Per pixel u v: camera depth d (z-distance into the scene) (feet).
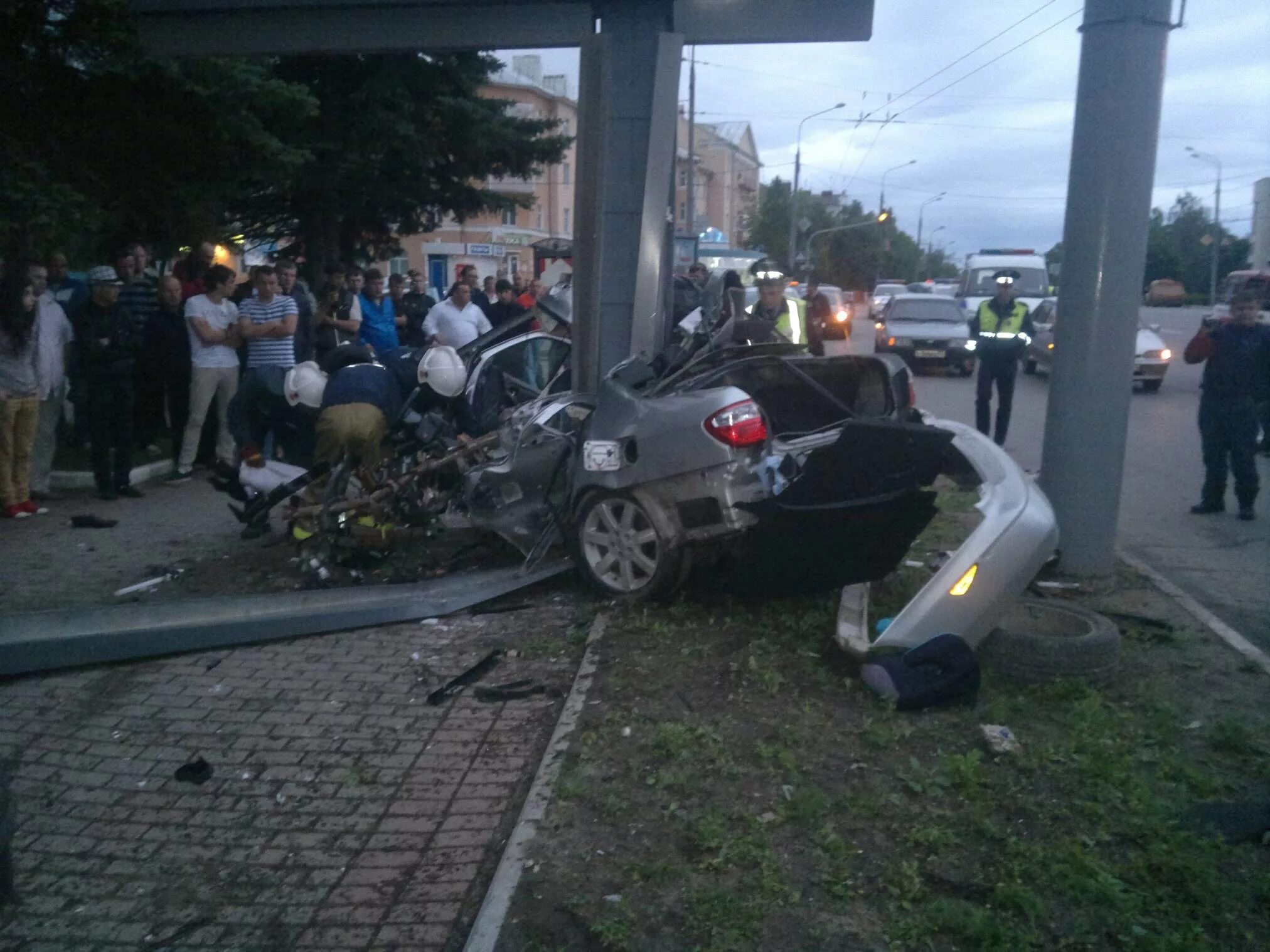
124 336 30.50
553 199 161.38
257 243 60.03
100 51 32.91
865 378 21.02
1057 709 15.69
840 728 14.98
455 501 24.52
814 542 16.85
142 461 35.37
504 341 29.73
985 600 16.37
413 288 51.62
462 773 14.40
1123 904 10.96
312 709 16.39
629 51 27.25
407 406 24.53
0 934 11.09
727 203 280.51
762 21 27.40
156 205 37.96
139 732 15.67
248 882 12.01
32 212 30.48
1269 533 27.73
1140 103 20.94
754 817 12.62
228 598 20.48
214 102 35.37
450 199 59.06
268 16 27.55
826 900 11.21
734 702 15.85
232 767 14.61
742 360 20.52
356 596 20.88
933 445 16.12
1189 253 259.19
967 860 11.84
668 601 20.25
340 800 13.75
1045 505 17.28
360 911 11.48
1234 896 11.19
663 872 11.60
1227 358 28.89
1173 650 18.31
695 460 18.84
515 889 11.43
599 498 20.52
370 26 27.37
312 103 38.93
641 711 15.53
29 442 28.81
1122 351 21.44
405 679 17.51
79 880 12.07
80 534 27.20
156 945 10.94
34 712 16.34
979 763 13.67
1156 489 33.86
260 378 25.44
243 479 25.20
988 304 37.29
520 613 20.59
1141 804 12.78
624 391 20.75
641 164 27.50
